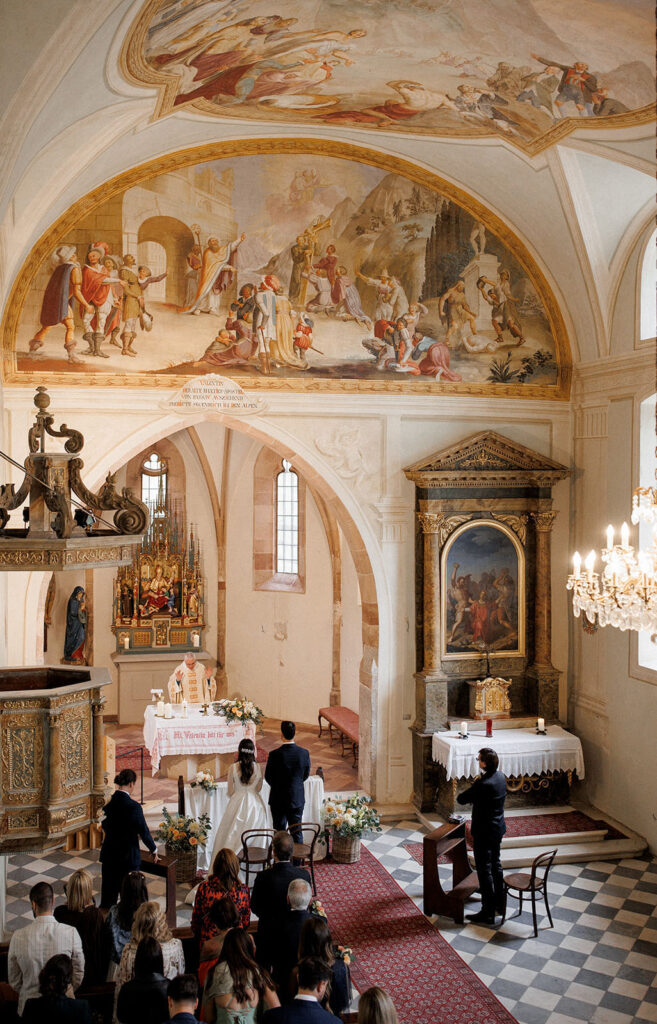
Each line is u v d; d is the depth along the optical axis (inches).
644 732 511.5
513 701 577.3
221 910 254.5
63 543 260.2
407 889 448.1
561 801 552.7
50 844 312.7
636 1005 347.3
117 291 507.8
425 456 562.3
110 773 557.6
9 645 497.7
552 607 584.7
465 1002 347.6
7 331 492.7
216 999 216.4
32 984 251.3
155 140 462.9
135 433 516.4
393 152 527.5
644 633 515.5
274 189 526.0
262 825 445.4
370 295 546.3
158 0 287.0
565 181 484.7
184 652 759.7
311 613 741.3
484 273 561.9
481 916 415.2
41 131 301.1
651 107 379.9
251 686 775.7
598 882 460.8
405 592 561.0
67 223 496.4
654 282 509.7
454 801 524.4
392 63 397.4
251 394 532.4
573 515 582.9
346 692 722.2
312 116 475.5
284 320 535.5
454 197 551.2
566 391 578.9
